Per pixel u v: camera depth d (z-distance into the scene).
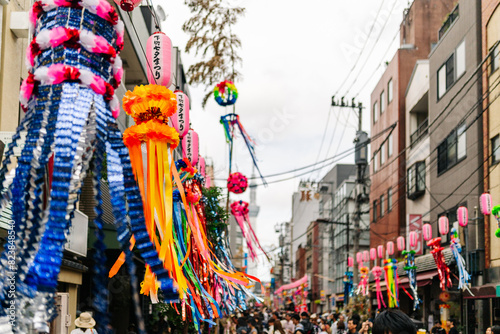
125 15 15.33
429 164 30.17
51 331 10.27
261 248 14.56
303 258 79.94
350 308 32.31
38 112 3.38
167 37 8.50
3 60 9.62
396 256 35.12
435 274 23.91
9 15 9.94
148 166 5.11
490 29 22.89
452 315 24.27
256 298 8.67
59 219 3.04
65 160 3.17
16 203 3.23
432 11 36.94
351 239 51.72
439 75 28.95
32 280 2.93
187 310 9.96
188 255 7.04
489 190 22.58
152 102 5.14
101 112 3.47
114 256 13.59
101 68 3.65
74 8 3.63
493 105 22.41
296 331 13.37
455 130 26.17
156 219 5.02
